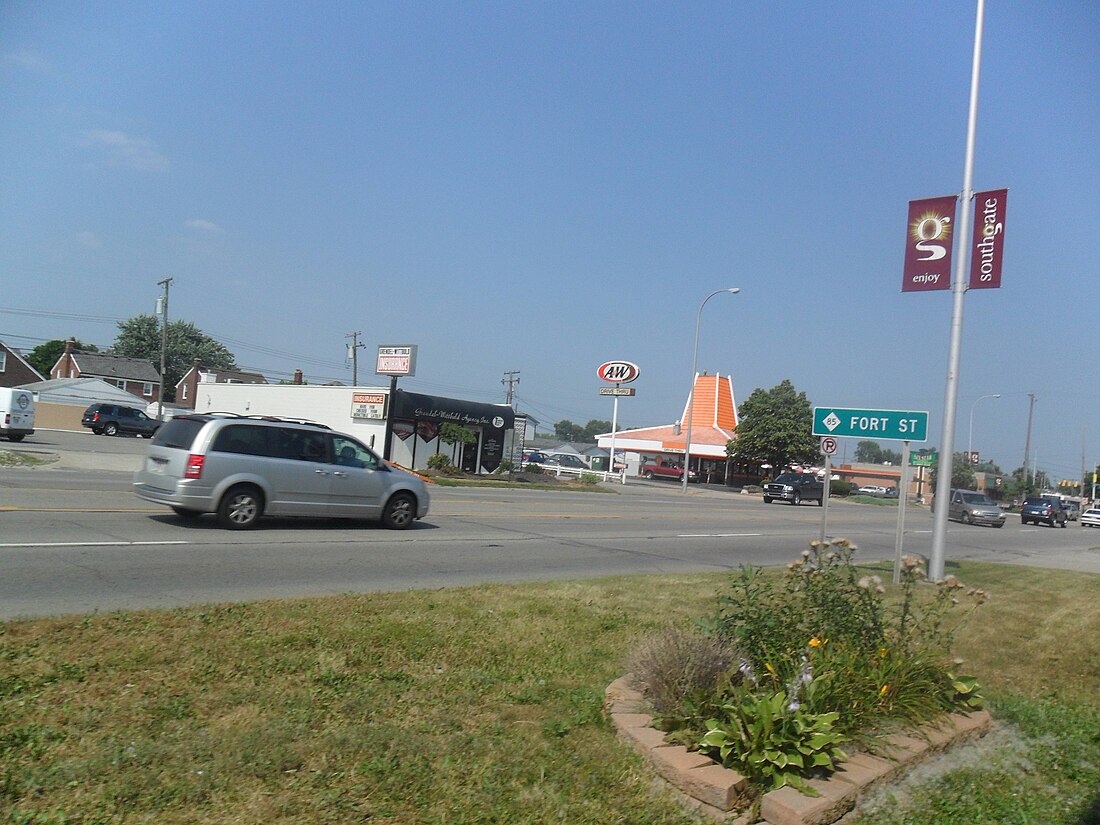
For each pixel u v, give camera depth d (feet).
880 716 18.22
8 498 50.65
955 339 44.75
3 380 240.53
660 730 16.98
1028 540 100.63
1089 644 30.22
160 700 16.65
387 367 142.00
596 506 95.09
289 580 32.63
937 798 15.98
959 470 284.20
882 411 42.88
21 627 20.90
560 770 15.16
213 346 368.89
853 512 145.18
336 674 19.27
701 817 14.30
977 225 43.86
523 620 26.61
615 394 195.83
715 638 19.34
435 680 19.69
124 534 40.45
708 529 76.13
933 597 38.55
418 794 13.61
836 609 20.07
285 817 12.51
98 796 12.57
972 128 44.14
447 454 151.94
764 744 15.46
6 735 14.32
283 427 47.19
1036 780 17.54
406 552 43.24
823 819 14.47
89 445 130.11
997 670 25.86
